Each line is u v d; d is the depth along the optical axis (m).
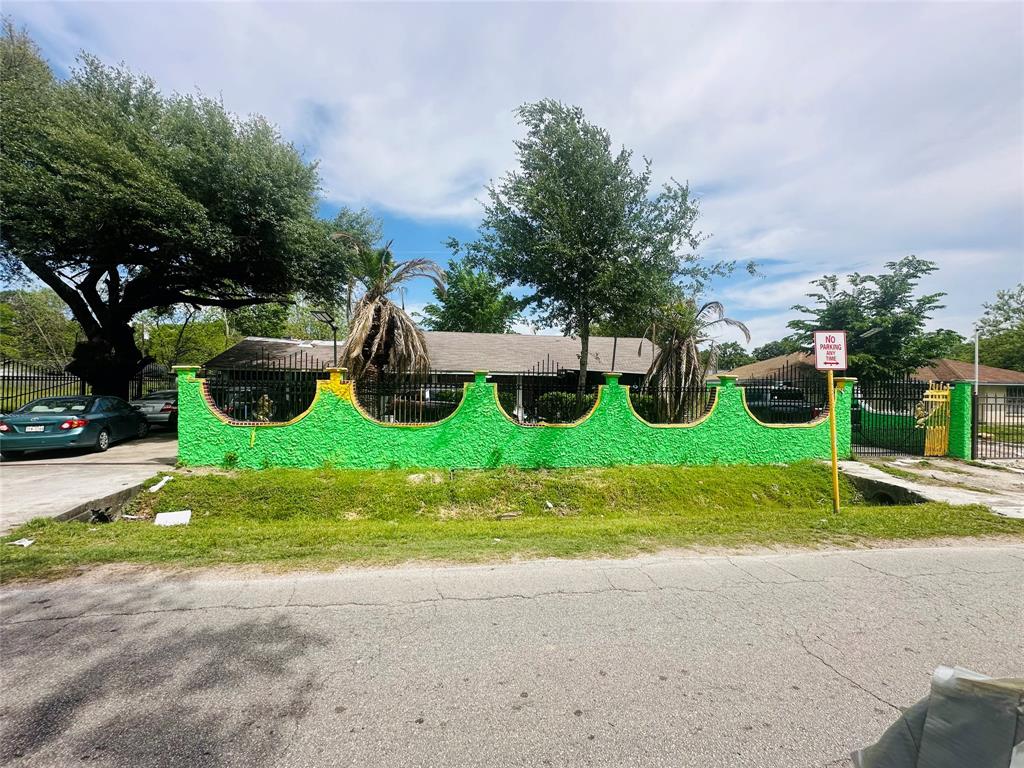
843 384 12.09
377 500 8.70
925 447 13.01
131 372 18.41
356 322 11.73
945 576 4.69
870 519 6.81
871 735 2.45
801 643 3.38
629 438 10.85
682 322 12.52
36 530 5.87
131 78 15.35
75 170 13.00
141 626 3.52
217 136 15.16
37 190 13.12
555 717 2.57
